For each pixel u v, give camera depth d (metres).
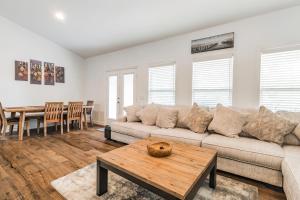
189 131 2.81
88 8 3.53
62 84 5.72
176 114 3.24
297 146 2.16
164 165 1.55
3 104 4.42
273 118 2.29
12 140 3.76
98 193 1.71
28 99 4.88
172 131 2.81
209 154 1.84
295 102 2.69
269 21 2.84
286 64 2.73
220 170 2.30
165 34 3.95
